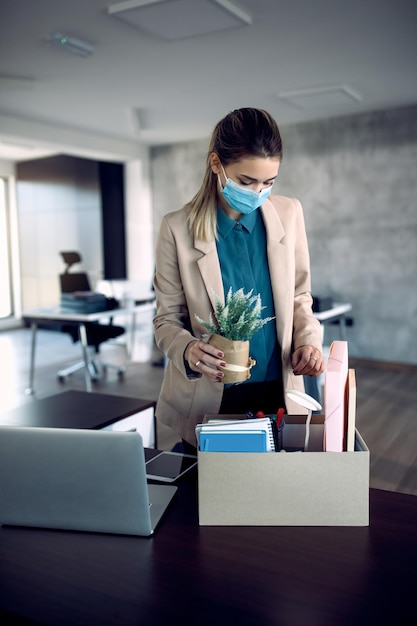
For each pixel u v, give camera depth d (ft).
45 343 24.80
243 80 15.35
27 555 3.22
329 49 12.92
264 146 3.84
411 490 9.61
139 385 17.01
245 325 3.72
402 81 15.48
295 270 5.04
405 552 3.14
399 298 19.04
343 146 19.51
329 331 20.51
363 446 3.48
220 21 11.08
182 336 4.19
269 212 4.67
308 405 3.51
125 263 26.22
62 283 19.01
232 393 4.60
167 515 3.66
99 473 3.33
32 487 3.46
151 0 10.11
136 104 17.99
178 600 2.78
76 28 11.61
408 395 15.60
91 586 2.91
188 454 4.86
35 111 18.60
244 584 2.89
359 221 19.49
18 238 29.19
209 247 4.48
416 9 10.68
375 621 2.59
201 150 23.38
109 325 17.95
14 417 7.19
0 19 11.09
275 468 3.39
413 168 18.25
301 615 2.64
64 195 26.25
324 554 3.14
